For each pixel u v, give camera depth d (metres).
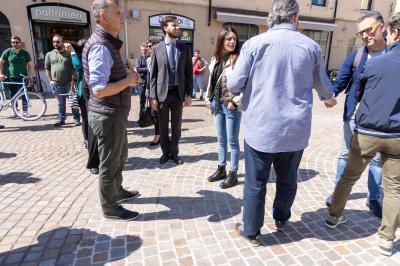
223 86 3.60
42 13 12.34
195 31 14.87
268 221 3.05
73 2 12.73
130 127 7.02
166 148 4.63
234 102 3.45
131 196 3.48
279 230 2.86
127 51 13.93
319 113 9.16
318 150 5.44
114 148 2.75
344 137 3.14
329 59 18.16
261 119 2.25
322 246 2.68
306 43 2.16
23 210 3.22
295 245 2.69
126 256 2.53
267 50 2.15
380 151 2.47
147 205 3.35
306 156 5.09
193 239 2.76
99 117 2.63
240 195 3.61
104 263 2.45
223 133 3.87
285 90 2.19
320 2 17.11
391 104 2.29
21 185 3.84
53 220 3.04
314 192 3.71
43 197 3.52
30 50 12.45
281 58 2.13
